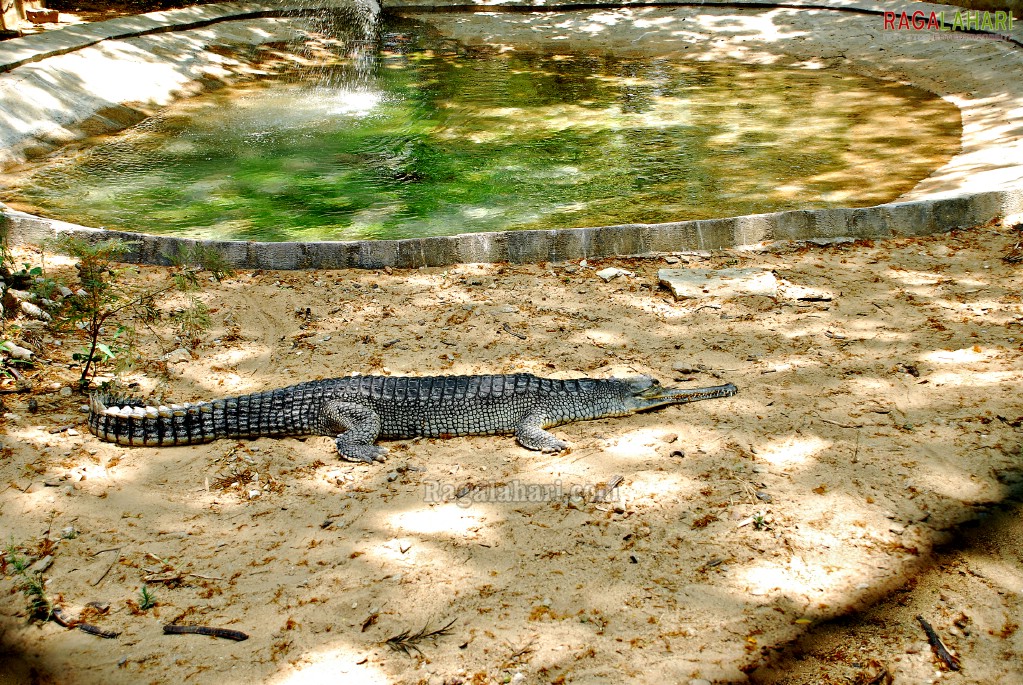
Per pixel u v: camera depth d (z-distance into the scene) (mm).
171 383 6113
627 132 12438
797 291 7246
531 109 13758
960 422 5348
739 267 7758
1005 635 3871
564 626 3930
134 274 7742
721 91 14508
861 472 4930
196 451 5414
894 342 6406
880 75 14992
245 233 9141
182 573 4348
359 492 4980
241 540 4586
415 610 4059
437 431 5562
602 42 17969
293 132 12852
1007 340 6320
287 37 18062
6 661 3891
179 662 3811
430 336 6738
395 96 14656
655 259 8047
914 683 3631
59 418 5648
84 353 6457
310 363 6383
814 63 15977
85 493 4949
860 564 4266
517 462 5254
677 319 6898
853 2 18125
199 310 6637
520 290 7508
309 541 4562
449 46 17953
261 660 3807
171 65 15047
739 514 4629
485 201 9984
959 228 8398
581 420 5664
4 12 15516
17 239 8109
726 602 4047
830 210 8297
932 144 11328
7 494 4895
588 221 9195
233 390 6035
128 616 4090
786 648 3795
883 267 7676
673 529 4543
